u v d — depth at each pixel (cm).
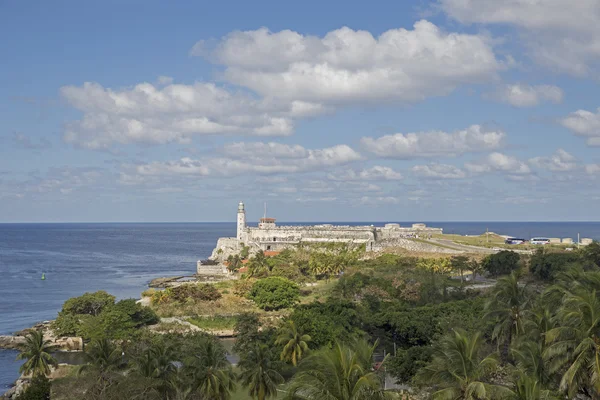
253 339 10888
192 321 14275
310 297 16650
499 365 6975
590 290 6350
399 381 7988
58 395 6544
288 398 4534
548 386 5769
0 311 18112
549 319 6512
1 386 10481
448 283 15525
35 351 9556
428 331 9469
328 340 9619
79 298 14662
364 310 11531
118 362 7269
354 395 4344
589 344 5338
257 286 15938
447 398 4856
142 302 16812
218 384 6744
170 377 6631
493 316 7994
